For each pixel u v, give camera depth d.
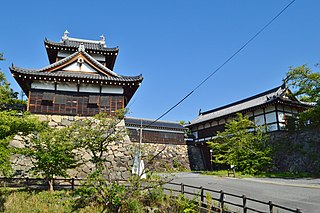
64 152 13.02
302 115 24.80
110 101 20.42
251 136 26.88
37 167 13.01
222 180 19.81
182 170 32.50
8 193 12.55
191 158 36.12
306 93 24.02
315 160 22.44
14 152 11.63
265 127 28.41
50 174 12.77
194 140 38.59
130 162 18.11
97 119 15.52
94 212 10.93
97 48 26.73
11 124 10.66
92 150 13.46
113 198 9.86
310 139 23.84
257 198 12.38
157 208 10.73
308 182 17.56
